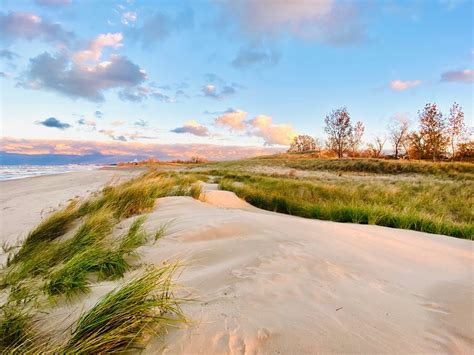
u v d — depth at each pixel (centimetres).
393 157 5672
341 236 393
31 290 228
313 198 1029
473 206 912
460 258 349
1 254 400
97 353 145
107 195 688
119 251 291
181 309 179
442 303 211
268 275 236
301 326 165
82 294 218
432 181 1856
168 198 699
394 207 835
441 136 4297
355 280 243
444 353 152
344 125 5847
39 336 164
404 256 335
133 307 164
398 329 171
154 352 144
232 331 157
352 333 163
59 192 1182
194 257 293
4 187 1413
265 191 1127
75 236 389
